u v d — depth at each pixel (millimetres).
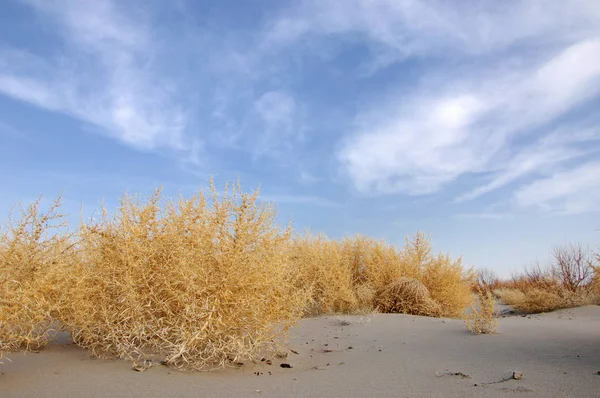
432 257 11875
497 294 17750
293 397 3467
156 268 5113
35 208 5082
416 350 5676
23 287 4492
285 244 5496
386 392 3590
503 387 3611
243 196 5148
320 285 10289
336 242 12461
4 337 4422
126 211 5434
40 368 4383
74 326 5184
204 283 4711
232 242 4934
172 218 5324
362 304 10180
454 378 4004
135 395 3484
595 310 10680
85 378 3977
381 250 12094
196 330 4535
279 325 5328
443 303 11133
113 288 5078
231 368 4652
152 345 5059
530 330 6895
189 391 3625
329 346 6227
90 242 5410
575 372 3992
